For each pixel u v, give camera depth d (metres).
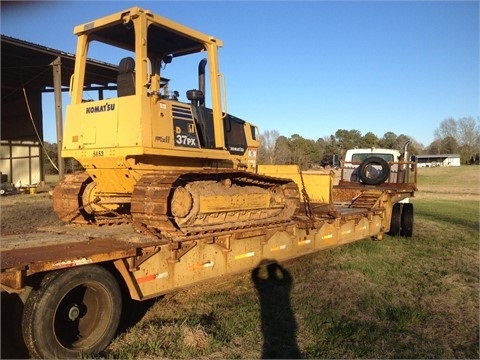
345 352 4.63
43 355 4.00
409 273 7.85
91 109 5.89
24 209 14.74
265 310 5.76
